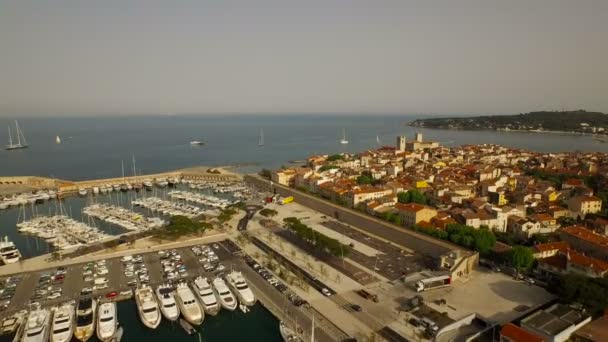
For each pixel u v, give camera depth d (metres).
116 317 143.38
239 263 189.88
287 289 161.88
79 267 185.62
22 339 125.75
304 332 131.00
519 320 136.12
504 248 191.12
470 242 191.25
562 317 130.75
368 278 172.62
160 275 176.25
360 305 148.50
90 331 131.88
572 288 141.50
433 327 130.50
